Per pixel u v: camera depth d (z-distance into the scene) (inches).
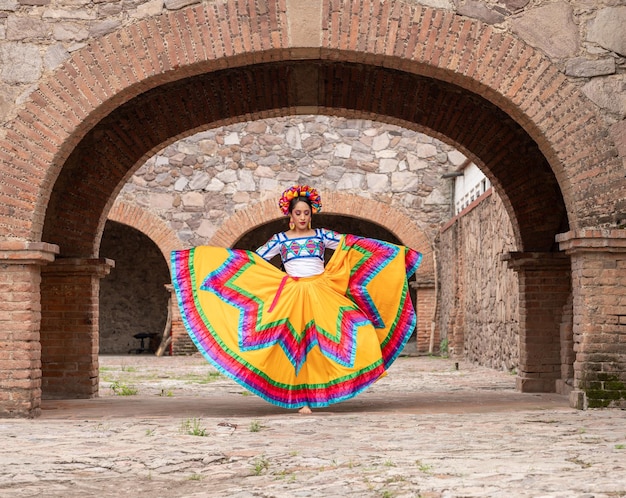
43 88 310.7
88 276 401.1
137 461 201.8
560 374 407.8
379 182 873.5
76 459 204.7
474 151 416.8
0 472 190.2
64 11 313.1
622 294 301.7
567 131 310.3
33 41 312.3
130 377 559.8
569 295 405.7
